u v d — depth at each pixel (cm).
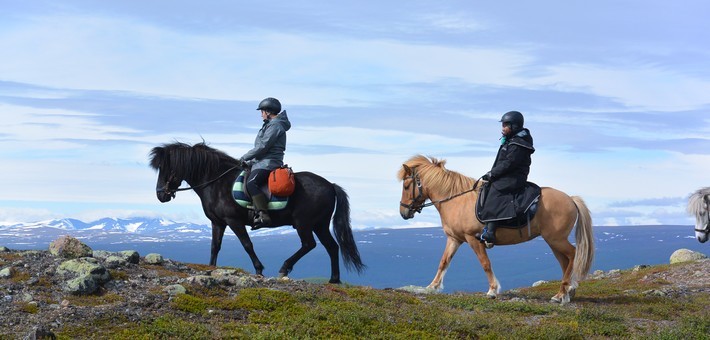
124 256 1179
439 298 1219
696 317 1068
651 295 1402
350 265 1307
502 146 1195
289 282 1159
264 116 1296
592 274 2184
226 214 1287
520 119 1194
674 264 2009
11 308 877
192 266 1242
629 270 2128
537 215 1188
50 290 965
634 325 1083
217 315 952
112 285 1014
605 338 993
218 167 1302
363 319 969
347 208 1316
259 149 1262
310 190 1275
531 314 1130
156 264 1205
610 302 1297
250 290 1050
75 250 1163
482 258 1234
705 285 1612
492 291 1230
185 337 840
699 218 1412
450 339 931
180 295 979
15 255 1127
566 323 1039
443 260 1297
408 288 1306
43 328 795
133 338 817
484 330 984
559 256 1247
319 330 912
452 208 1248
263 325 940
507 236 1203
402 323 979
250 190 1254
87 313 877
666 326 1071
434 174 1265
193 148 1310
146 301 945
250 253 1295
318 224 1316
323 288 1150
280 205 1253
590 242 1197
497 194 1188
